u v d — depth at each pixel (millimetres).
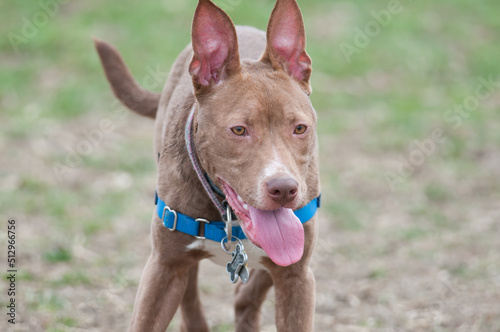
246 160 5297
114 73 7641
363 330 7949
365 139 13969
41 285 8586
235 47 5453
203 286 9133
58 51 16906
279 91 5434
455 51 18672
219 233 5820
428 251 9875
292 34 5676
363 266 9594
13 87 15344
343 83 16547
